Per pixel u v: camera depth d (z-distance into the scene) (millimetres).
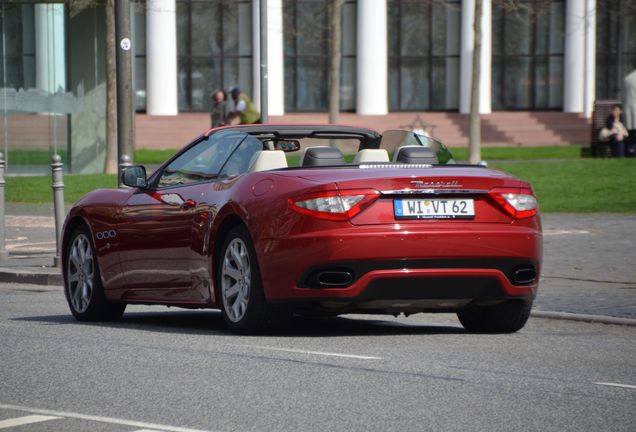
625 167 52031
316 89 88375
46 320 17719
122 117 26203
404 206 14219
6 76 53250
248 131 15938
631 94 60344
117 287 17156
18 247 28984
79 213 17781
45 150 53500
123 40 26234
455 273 14305
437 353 13625
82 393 11195
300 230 14133
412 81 89750
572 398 10953
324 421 9945
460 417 10102
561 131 85312
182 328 16266
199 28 86125
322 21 86688
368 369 12406
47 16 53344
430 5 88875
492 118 86188
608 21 91250
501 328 15742
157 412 10336
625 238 29500
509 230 14539
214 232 15258
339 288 14094
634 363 13188
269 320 14797
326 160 15555
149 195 16719
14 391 11320
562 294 20406
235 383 11617
